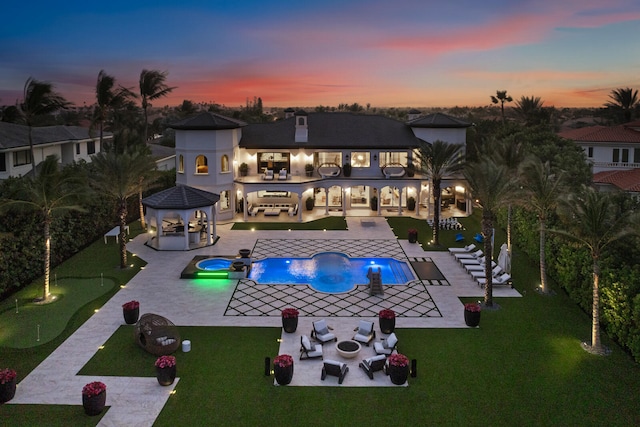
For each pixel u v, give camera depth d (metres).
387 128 49.41
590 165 45.44
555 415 16.28
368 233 40.19
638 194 39.53
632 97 80.56
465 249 34.50
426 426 15.70
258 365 19.36
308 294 27.11
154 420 15.90
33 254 28.52
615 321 20.78
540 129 61.34
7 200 24.33
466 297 26.69
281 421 15.88
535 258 32.16
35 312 24.30
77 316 23.83
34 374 18.62
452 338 21.77
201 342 21.28
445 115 49.41
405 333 22.23
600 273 22.67
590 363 19.58
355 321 23.52
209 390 17.59
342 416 16.14
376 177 46.84
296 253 34.66
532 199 26.91
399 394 17.41
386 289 27.91
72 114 82.12
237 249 35.53
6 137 43.59
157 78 64.94
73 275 29.77
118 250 35.16
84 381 18.19
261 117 103.25
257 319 23.70
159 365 17.56
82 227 35.62
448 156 35.22
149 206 35.16
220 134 43.00
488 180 24.08
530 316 24.19
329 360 18.47
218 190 43.66
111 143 62.34
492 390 17.70
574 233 20.66
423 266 31.94
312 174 46.88
